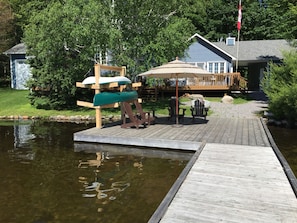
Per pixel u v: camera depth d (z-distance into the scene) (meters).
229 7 32.09
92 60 14.56
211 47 20.66
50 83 15.14
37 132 10.05
